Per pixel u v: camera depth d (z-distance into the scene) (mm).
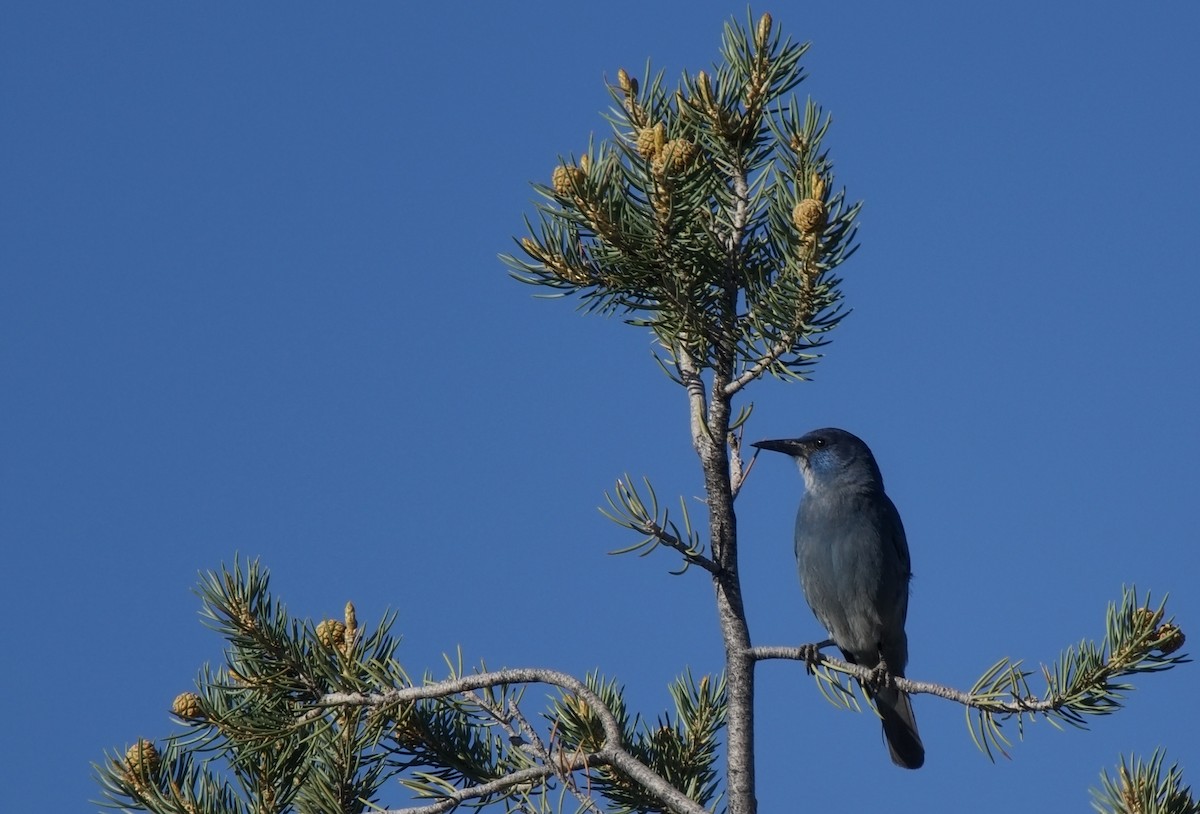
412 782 10047
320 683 10688
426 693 10453
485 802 9820
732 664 10266
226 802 10266
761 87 10844
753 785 10102
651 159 10031
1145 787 8742
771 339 10188
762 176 10703
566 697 11539
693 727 11672
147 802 10117
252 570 10617
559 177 10227
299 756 10609
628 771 10023
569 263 10648
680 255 10352
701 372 10945
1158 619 9328
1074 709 9500
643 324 10469
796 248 9797
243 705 10586
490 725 11055
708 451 10445
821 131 10664
